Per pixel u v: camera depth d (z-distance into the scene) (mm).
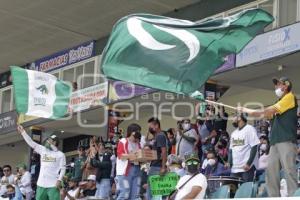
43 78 16969
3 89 35312
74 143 34625
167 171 16953
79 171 23250
